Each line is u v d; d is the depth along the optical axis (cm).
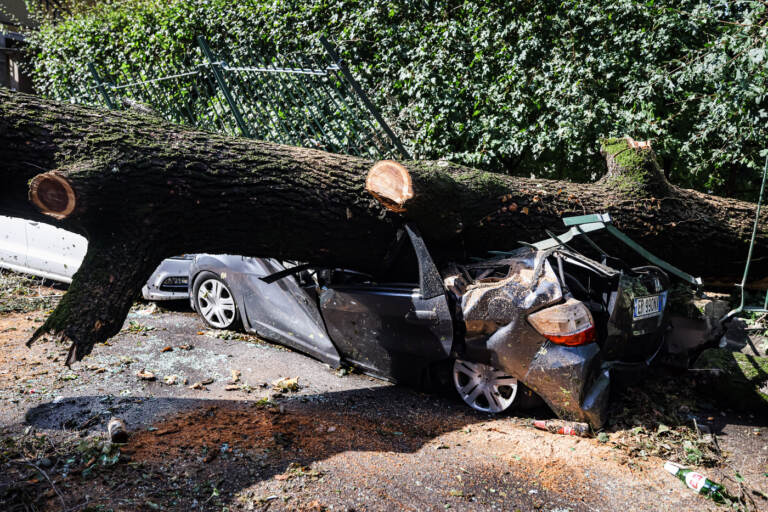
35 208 322
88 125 348
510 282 374
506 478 302
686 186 840
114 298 320
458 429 364
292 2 838
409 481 293
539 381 361
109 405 366
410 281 469
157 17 1011
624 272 401
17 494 256
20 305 620
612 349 372
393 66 766
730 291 633
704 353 436
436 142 744
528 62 716
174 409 366
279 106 649
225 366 455
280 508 261
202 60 885
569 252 391
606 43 698
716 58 583
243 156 388
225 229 376
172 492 268
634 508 278
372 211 421
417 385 422
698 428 374
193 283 579
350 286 454
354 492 279
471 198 460
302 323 489
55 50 1226
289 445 325
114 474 279
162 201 344
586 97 680
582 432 352
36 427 329
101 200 321
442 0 746
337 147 664
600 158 776
